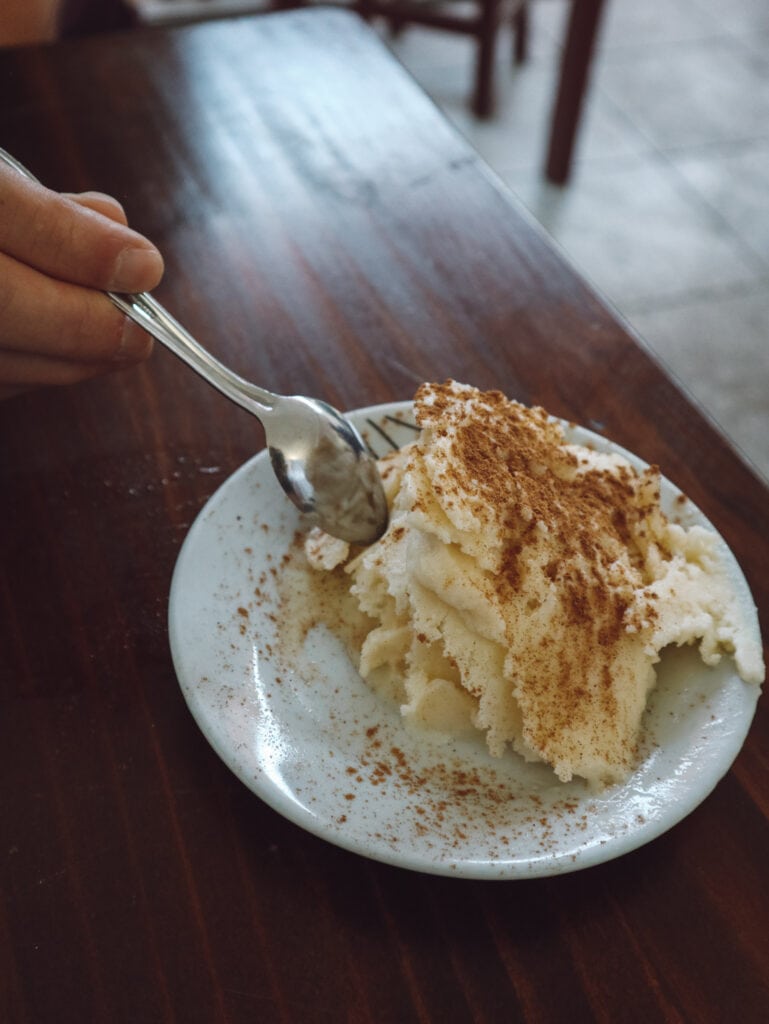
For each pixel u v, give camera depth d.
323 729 0.24
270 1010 0.20
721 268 0.81
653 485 0.28
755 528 0.30
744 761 0.24
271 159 0.44
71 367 0.27
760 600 0.28
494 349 0.36
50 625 0.26
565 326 0.37
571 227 0.84
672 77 1.02
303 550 0.28
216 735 0.22
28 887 0.21
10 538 0.28
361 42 0.51
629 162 0.92
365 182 0.43
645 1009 0.20
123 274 0.25
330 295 0.38
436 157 0.45
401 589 0.25
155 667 0.26
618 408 0.34
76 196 0.28
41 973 0.20
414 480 0.24
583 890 0.22
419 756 0.24
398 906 0.21
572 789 0.23
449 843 0.20
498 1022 0.20
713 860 0.22
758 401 0.71
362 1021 0.19
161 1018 0.19
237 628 0.25
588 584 0.25
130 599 0.27
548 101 0.99
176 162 0.43
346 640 0.27
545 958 0.21
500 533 0.25
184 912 0.21
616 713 0.24
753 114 0.98
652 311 0.77
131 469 0.31
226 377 0.26
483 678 0.24
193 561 0.25
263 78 0.48
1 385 0.28
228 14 0.92
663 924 0.21
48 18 0.56
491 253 0.40
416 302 0.38
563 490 0.28
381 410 0.30
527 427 0.28
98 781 0.23
